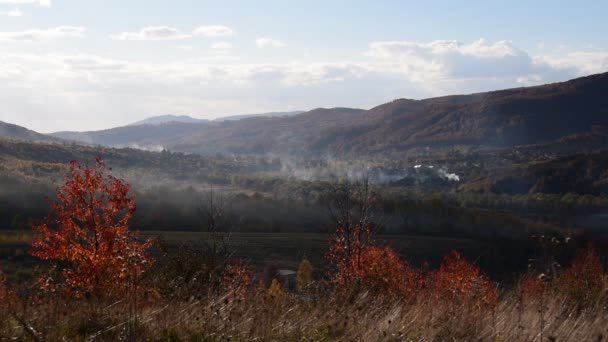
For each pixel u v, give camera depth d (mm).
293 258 52969
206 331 5730
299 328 6117
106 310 6102
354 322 6273
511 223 69812
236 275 10203
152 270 10266
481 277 8805
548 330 6207
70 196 15945
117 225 16484
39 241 15250
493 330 6148
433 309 7031
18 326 5492
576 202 98688
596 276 8961
